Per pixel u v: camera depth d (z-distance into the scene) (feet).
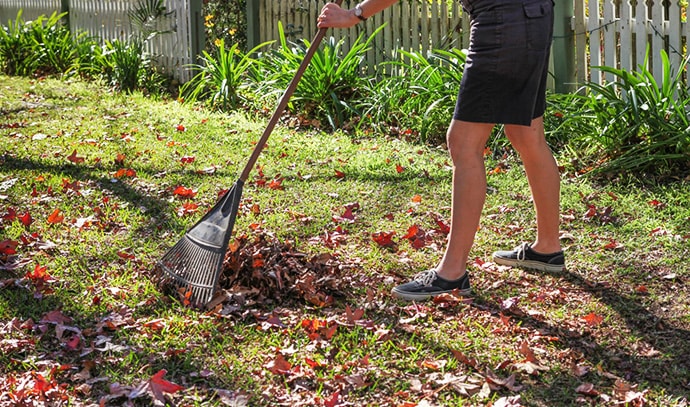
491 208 15.55
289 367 9.34
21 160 17.65
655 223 14.66
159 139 20.54
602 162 18.03
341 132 22.33
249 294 11.18
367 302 11.25
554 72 22.02
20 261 12.04
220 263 10.91
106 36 34.55
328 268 11.98
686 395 9.07
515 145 12.21
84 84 29.81
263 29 30.19
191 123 22.72
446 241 13.89
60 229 13.53
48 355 9.49
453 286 11.58
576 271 12.78
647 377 9.50
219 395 8.77
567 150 18.97
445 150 20.21
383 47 26.32
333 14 11.89
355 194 16.30
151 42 31.78
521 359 9.81
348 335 10.21
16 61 33.35
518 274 12.60
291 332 10.23
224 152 19.52
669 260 13.01
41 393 8.55
